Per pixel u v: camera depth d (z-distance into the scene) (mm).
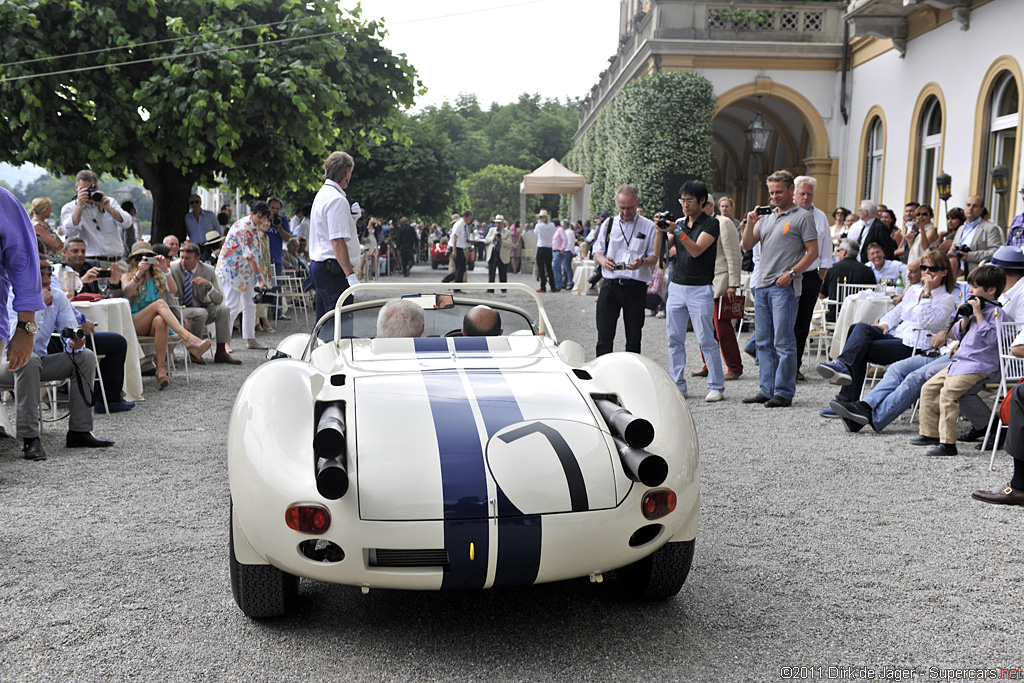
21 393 5570
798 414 7172
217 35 13477
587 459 2963
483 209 100875
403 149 37031
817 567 3787
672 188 18719
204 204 28359
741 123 25781
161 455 5777
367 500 2754
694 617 3264
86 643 3023
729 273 8734
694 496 3131
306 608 3338
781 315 7332
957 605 3379
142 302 8391
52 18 13430
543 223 21891
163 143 13891
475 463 2871
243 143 15727
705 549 4027
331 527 2746
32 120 13289
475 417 3131
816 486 5078
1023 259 5895
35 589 3510
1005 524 4375
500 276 23406
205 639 3061
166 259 8961
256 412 3076
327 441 2686
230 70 13055
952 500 4797
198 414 7117
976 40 13961
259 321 12555
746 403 7637
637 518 2924
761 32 20281
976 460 5641
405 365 3740
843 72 19719
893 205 17328
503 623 3207
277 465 2871
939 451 5773
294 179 17641
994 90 13625
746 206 29172
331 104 14031
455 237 20422
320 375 3504
